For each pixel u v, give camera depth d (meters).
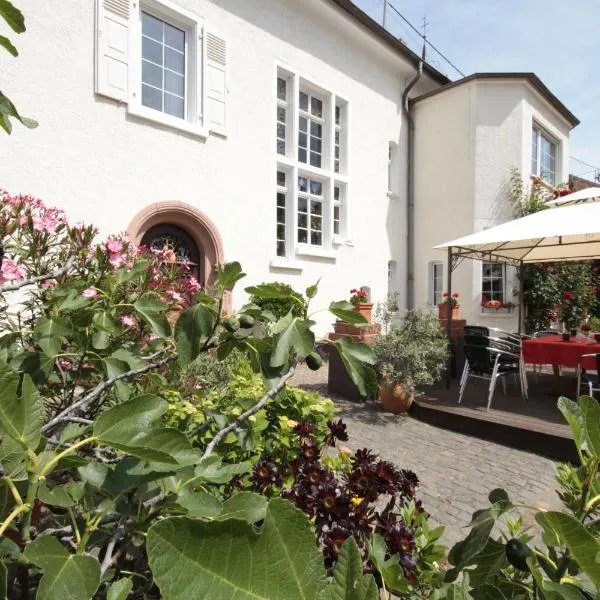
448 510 3.38
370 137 11.66
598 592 0.57
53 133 6.08
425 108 12.77
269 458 2.07
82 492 0.81
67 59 6.19
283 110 9.85
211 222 7.89
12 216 2.38
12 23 1.04
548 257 9.04
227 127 8.23
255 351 1.27
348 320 1.19
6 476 0.67
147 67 7.34
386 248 12.16
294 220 9.65
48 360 1.51
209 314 1.19
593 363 5.72
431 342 6.08
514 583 0.87
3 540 0.71
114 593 0.75
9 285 1.47
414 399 6.27
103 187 6.57
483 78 11.51
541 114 12.70
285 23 9.39
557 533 0.55
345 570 0.55
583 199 7.84
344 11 10.14
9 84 5.72
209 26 7.91
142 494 0.88
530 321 11.66
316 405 2.93
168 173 7.36
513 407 5.90
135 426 0.73
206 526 0.40
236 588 0.40
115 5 6.62
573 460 4.50
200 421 2.51
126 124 6.82
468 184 11.77
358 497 1.65
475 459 4.49
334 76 10.58
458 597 0.71
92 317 1.79
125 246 2.66
